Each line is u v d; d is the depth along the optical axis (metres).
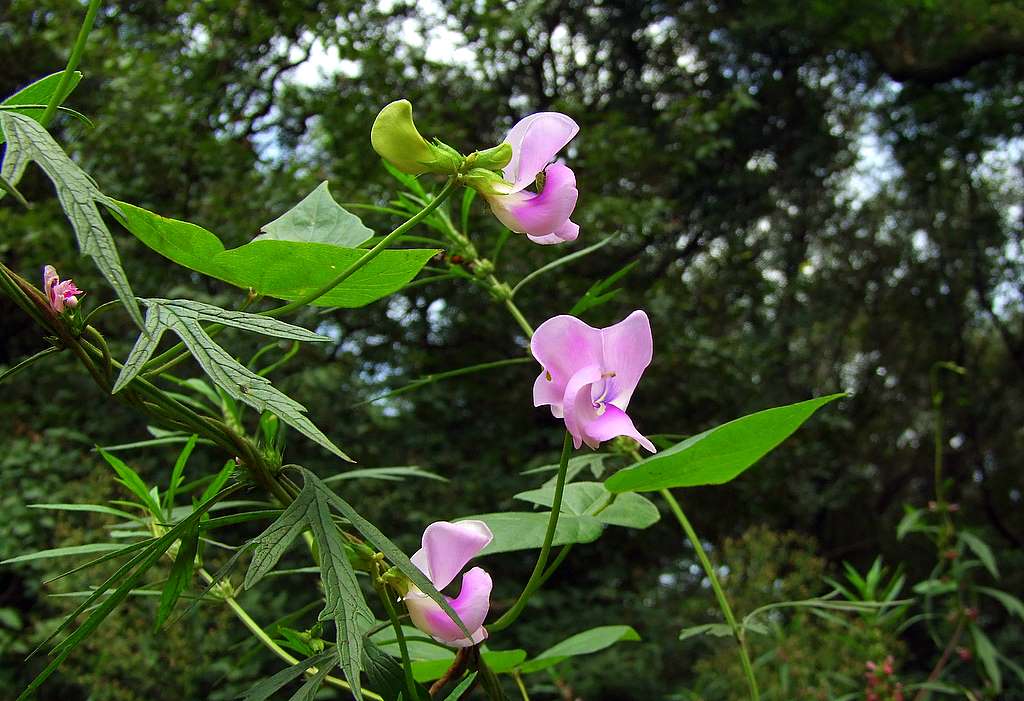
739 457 0.87
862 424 10.80
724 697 5.22
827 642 4.14
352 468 6.49
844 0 8.62
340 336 7.17
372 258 0.92
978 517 10.95
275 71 7.75
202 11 7.25
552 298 7.46
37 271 6.37
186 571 0.87
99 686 4.79
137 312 0.65
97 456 6.00
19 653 5.43
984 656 2.63
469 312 7.25
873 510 10.62
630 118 9.58
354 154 7.03
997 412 10.92
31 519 5.33
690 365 7.86
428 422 7.32
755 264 10.44
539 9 7.97
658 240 9.68
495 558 6.95
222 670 5.29
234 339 6.19
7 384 6.46
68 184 0.69
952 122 10.06
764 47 9.90
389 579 0.87
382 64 7.62
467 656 0.93
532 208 0.92
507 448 7.39
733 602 5.86
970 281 10.64
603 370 0.86
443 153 0.93
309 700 0.81
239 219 6.55
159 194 6.73
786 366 9.71
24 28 7.13
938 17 8.46
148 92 6.71
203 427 0.88
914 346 10.95
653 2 9.70
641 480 0.92
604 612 6.87
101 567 4.96
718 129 9.23
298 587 5.85
